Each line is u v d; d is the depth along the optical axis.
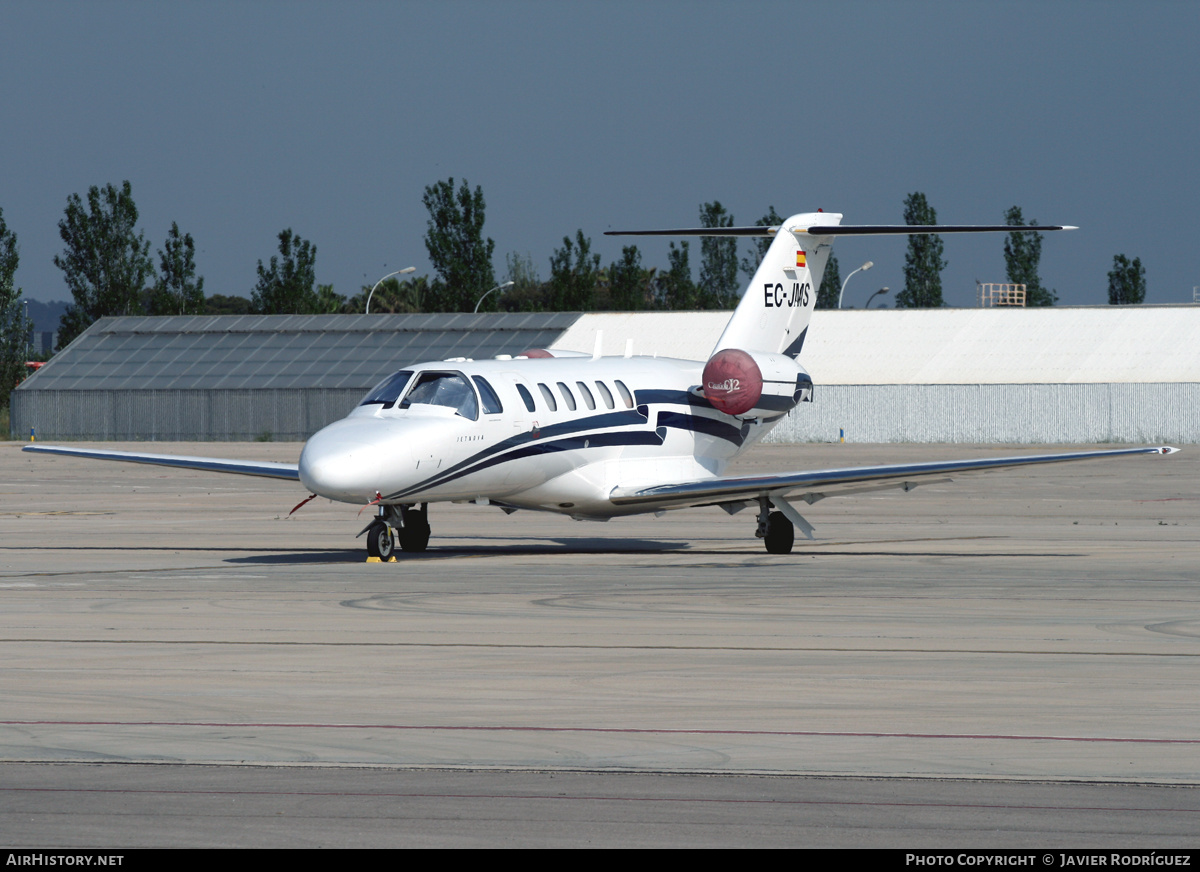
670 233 104.94
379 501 80.56
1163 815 28.73
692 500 90.69
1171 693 41.19
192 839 27.05
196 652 48.69
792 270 105.75
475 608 60.59
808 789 30.72
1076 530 109.25
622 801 29.77
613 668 45.38
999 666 45.72
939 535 105.00
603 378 94.31
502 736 35.75
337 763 33.00
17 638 51.94
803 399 104.62
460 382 85.06
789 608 60.56
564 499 91.56
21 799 29.89
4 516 128.62
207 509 138.88
